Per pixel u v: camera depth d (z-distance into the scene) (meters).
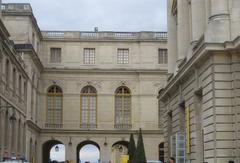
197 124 38.44
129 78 79.12
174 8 51.22
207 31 34.06
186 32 46.03
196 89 37.78
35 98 72.56
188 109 40.66
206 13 37.53
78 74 78.75
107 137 77.75
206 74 34.91
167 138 52.41
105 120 78.25
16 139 55.72
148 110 78.25
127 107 78.75
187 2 46.09
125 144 79.75
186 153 41.56
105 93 78.69
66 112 77.88
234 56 33.25
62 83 78.38
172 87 47.22
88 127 77.94
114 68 78.88
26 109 64.25
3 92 47.81
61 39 79.06
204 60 35.19
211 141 33.66
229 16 34.22
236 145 32.62
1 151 47.41
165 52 79.62
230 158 32.75
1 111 47.03
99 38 79.31
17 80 56.41
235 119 32.88
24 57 65.81
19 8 66.69
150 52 79.50
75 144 77.25
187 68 39.53
